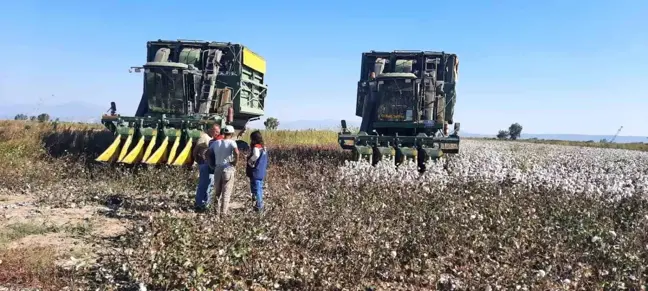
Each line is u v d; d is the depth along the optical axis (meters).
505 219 8.96
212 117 15.12
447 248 7.69
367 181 12.28
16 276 6.04
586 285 6.65
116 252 7.24
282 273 6.57
